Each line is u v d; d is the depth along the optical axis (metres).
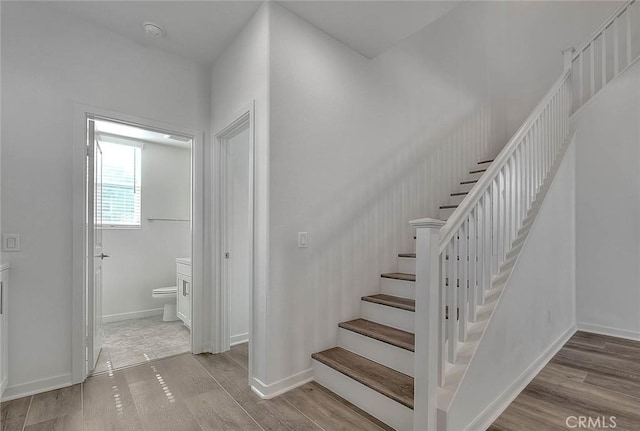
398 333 2.22
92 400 2.05
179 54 2.82
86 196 2.41
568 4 4.35
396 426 1.73
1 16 2.08
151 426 1.79
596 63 4.04
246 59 2.40
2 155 2.05
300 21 2.33
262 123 2.19
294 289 2.24
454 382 1.59
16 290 2.08
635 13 3.71
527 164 2.55
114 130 3.83
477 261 1.98
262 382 2.13
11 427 1.77
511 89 4.88
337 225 2.53
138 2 2.18
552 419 1.83
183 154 4.62
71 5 2.21
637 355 2.76
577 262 3.50
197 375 2.42
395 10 2.24
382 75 2.96
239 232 3.22
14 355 2.06
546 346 2.71
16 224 2.08
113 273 3.96
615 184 3.30
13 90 2.10
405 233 3.11
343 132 2.60
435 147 3.51
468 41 4.13
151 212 4.30
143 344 3.10
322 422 1.82
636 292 3.18
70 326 2.26
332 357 2.26
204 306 2.91
